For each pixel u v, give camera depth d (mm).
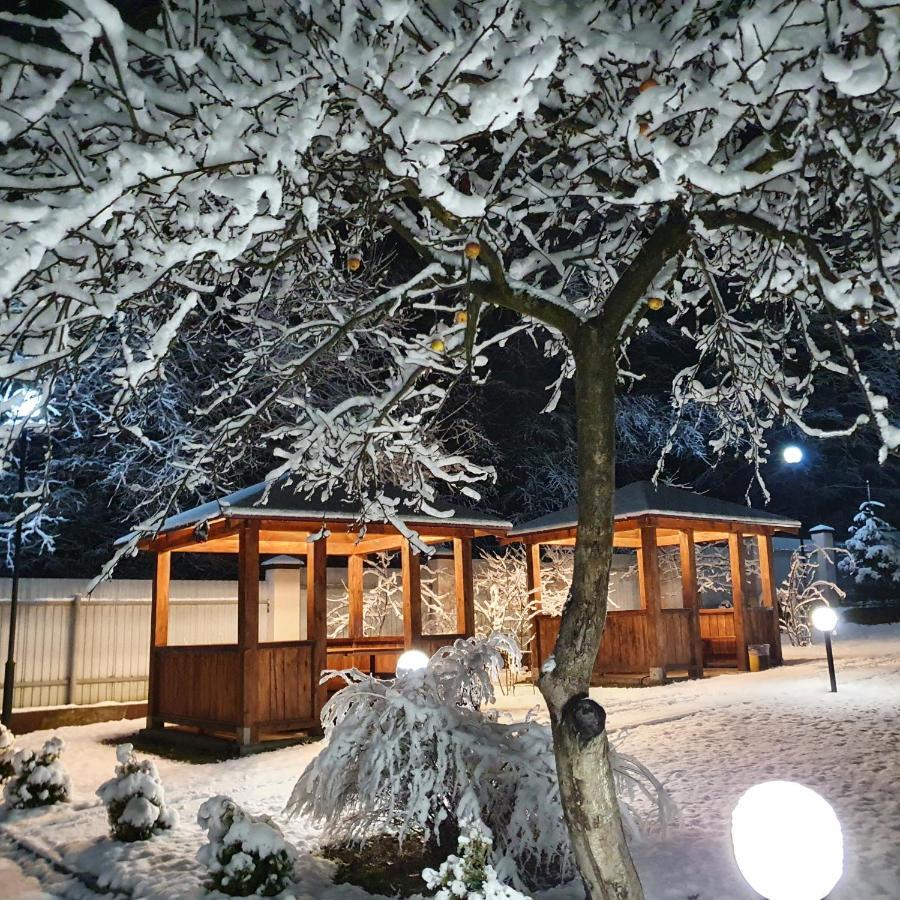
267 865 5668
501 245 6570
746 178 4309
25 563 21234
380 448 6512
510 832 5617
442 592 19547
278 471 6141
